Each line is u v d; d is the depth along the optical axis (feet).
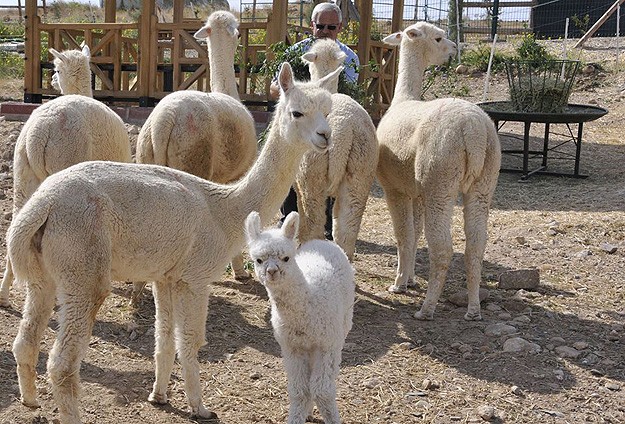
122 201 13.99
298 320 13.92
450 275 25.53
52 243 13.34
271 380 17.38
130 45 48.47
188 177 15.57
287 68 15.85
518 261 26.50
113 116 21.44
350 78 28.68
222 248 15.37
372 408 16.24
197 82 46.57
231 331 20.08
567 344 19.74
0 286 20.93
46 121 19.77
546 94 40.86
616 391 17.31
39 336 14.37
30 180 20.29
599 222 30.25
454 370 18.08
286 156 16.16
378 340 19.75
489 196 20.75
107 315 20.67
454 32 81.15
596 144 48.52
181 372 17.04
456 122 20.07
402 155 21.63
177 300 15.07
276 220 28.78
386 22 73.92
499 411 16.20
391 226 31.12
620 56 70.90
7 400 15.56
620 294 23.59
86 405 15.74
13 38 93.09
